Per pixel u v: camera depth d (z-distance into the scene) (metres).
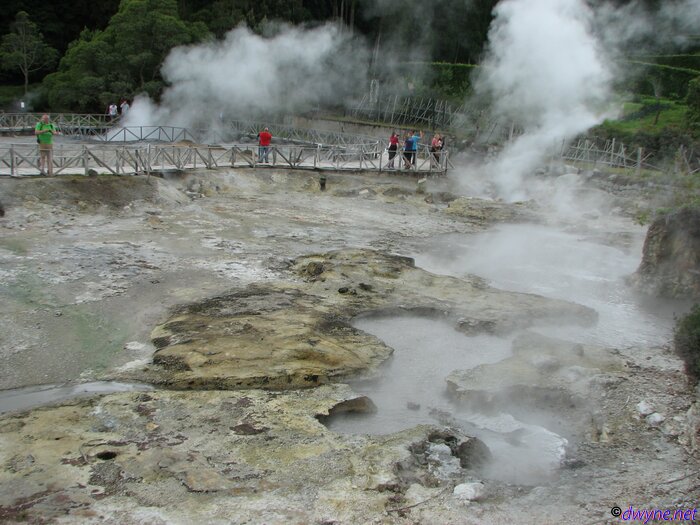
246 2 40.56
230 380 8.76
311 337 10.09
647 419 8.18
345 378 9.16
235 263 14.34
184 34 35.75
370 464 6.91
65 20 44.66
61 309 11.12
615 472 7.09
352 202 23.02
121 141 31.23
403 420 8.36
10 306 11.01
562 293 13.94
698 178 17.73
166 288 12.43
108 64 35.25
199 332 10.22
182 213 18.98
